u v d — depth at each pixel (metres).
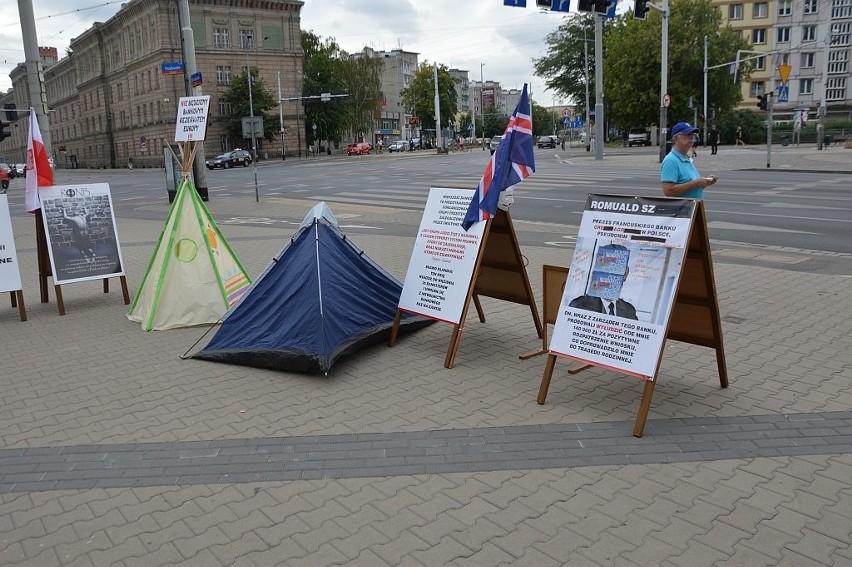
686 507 3.84
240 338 6.54
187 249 7.98
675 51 62.28
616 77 66.69
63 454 4.73
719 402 5.28
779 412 5.06
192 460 4.58
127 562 3.49
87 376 6.30
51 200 8.75
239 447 4.74
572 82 87.31
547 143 87.88
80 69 98.62
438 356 6.56
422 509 3.89
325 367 5.93
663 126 36.66
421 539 3.60
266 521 3.82
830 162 32.69
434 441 4.75
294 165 58.22
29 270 12.12
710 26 63.75
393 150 99.31
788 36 83.50
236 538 3.66
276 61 80.12
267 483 4.25
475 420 5.07
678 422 4.95
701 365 6.09
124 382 6.10
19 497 4.18
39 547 3.65
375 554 3.48
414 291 6.71
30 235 17.30
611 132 93.12
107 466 4.54
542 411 5.21
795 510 3.78
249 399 5.62
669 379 5.79
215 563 3.45
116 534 3.75
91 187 9.02
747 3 83.69
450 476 4.26
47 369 6.54
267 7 78.19
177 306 7.84
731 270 9.98
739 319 7.46
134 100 82.19
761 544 3.48
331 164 56.91
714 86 64.62
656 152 53.84
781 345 6.57
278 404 5.49
